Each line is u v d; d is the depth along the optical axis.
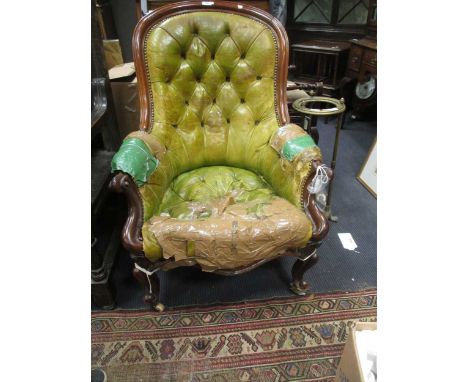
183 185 1.41
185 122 1.43
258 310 1.37
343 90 2.86
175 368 1.18
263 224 1.10
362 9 2.83
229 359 1.21
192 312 1.37
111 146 1.63
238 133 1.48
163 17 1.31
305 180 1.20
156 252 1.09
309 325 1.32
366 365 0.80
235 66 1.40
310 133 1.70
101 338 1.27
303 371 1.17
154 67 1.29
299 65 2.92
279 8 2.24
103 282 1.28
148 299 1.30
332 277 1.52
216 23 1.35
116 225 1.60
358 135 2.75
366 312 1.36
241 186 1.42
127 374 1.16
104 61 1.54
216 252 1.08
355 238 1.74
